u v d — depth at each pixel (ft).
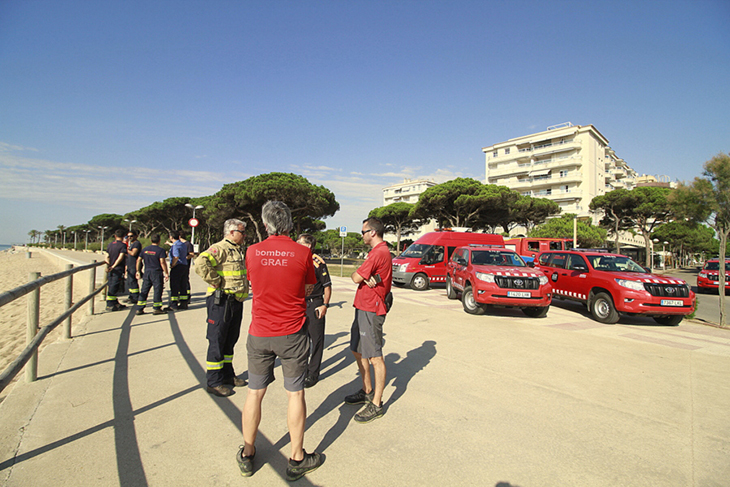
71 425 9.90
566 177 173.27
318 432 10.02
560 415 11.36
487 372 15.07
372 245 11.75
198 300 31.83
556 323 26.78
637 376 15.08
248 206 105.19
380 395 10.90
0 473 7.79
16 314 37.24
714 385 14.24
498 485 7.90
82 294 48.78
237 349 17.71
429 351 17.92
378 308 11.02
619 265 30.35
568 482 8.09
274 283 8.06
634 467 8.73
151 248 24.94
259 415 8.23
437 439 9.73
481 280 28.17
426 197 116.57
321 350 13.32
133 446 9.00
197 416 10.63
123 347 17.12
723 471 8.64
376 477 8.06
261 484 7.75
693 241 175.83
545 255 37.58
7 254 256.73
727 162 29.40
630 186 243.81
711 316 37.47
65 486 7.45
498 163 202.08
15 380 14.58
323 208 110.01
